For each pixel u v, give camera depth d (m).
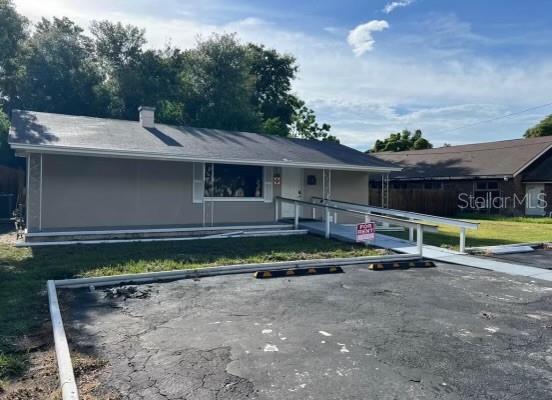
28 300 6.28
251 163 13.84
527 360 4.42
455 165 29.14
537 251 12.45
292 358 4.37
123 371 4.02
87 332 5.06
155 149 12.53
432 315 5.96
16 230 14.14
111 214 13.12
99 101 26.84
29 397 3.49
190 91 29.84
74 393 3.41
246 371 4.04
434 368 4.19
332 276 8.53
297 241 12.60
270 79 37.66
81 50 27.77
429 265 9.84
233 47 30.83
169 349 4.56
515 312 6.16
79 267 8.33
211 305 6.28
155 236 12.58
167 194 13.95
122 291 6.96
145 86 27.98
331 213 16.98
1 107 25.47
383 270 9.24
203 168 14.50
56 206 12.39
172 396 3.55
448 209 26.36
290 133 40.94
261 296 6.85
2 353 4.30
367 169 16.55
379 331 5.25
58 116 14.84
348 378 3.93
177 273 8.05
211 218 14.71
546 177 24.75
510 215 25.33
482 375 4.05
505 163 26.47
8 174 20.53
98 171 12.91
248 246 11.41
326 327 5.36
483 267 9.66
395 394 3.64
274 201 15.98
